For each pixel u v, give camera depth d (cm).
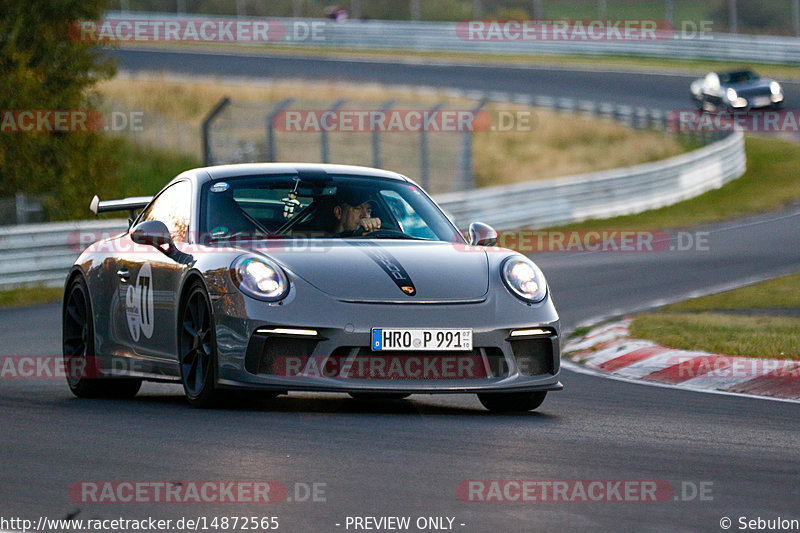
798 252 6038
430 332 1969
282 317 1945
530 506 1314
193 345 2128
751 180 10319
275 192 2297
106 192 7031
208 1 17588
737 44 15188
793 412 2189
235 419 1947
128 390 2519
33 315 4572
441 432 1831
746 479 1484
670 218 8281
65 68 6894
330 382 1936
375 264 2070
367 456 1603
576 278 5338
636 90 13650
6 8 6756
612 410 2203
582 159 11406
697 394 2488
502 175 10988
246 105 11506
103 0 7031
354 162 10038
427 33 16550
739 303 4125
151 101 11562
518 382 2034
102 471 1502
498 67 15100
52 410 2155
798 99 12312
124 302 2373
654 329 3400
